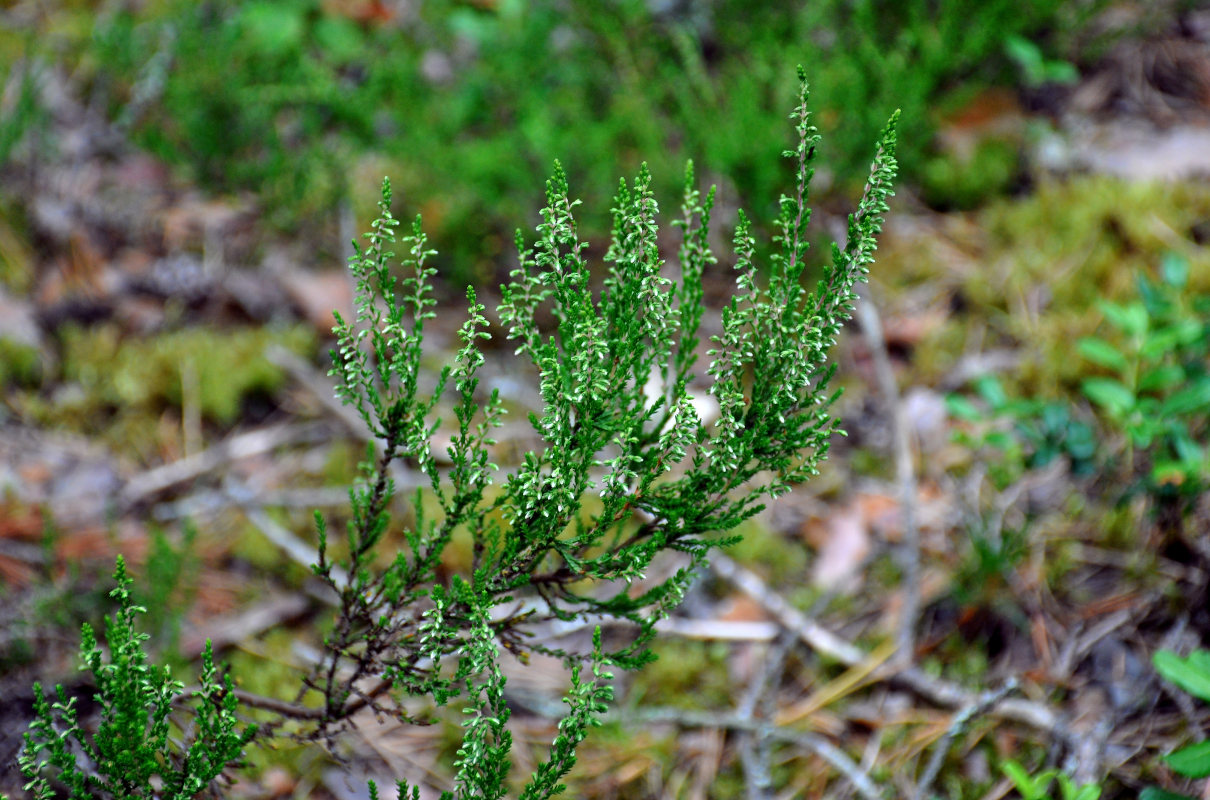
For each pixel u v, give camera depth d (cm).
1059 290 102
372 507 68
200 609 82
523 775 77
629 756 79
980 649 81
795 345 66
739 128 103
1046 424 82
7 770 74
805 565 86
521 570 67
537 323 103
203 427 96
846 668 82
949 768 77
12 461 89
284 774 76
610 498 66
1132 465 86
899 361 101
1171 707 78
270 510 87
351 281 108
